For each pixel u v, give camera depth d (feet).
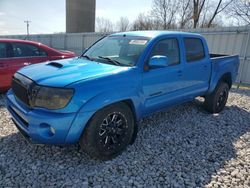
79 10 83.30
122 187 8.57
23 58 19.89
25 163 9.78
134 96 10.71
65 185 8.52
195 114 17.11
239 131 14.47
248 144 12.66
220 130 14.40
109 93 9.60
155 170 9.70
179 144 12.17
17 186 8.38
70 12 83.92
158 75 11.91
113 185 8.66
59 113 8.82
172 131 13.79
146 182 8.92
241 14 78.02
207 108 17.47
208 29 34.12
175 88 13.29
